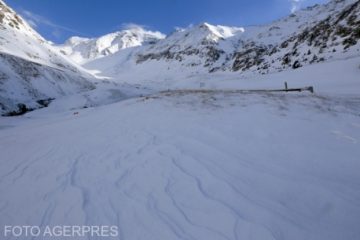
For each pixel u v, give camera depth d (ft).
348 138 19.21
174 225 10.86
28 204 13.56
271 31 448.65
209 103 35.63
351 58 98.89
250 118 25.94
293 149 18.16
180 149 19.48
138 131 26.03
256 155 17.62
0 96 88.07
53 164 19.47
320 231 10.06
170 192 13.44
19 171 18.79
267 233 10.00
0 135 37.76
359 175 14.19
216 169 15.72
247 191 13.07
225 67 355.56
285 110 27.73
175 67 457.27
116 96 105.70
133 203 12.69
